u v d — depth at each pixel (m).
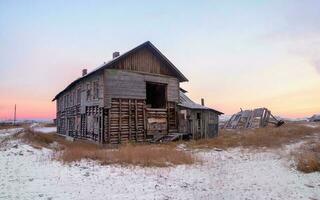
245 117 41.78
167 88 25.62
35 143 17.94
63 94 37.25
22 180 8.49
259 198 7.72
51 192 7.34
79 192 7.48
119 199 7.04
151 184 8.68
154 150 14.95
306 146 18.78
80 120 27.23
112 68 21.84
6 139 18.72
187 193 7.91
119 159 12.66
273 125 39.53
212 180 9.63
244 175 10.70
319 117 66.38
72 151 13.91
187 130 24.98
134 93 22.97
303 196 8.02
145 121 23.44
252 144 20.67
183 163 12.66
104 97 21.12
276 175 10.75
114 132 21.38
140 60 23.77
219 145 20.56
